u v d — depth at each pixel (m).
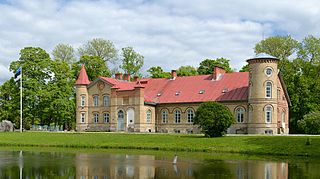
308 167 34.88
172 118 76.56
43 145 58.50
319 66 83.25
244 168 34.19
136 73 107.56
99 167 35.19
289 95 76.69
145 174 31.44
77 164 37.12
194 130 73.88
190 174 31.28
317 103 76.62
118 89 78.12
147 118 76.94
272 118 67.12
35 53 84.06
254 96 67.69
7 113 83.31
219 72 77.56
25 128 87.81
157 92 80.56
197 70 106.56
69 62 99.69
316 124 59.00
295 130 77.25
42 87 82.31
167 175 30.95
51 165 36.50
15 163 37.94
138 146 53.84
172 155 44.72
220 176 30.36
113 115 78.19
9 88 84.56
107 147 55.06
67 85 85.31
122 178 29.77
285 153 45.06
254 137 51.91
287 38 91.31
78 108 82.19
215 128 55.16
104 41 102.88
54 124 90.75
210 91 74.75
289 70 84.06
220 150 48.66
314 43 85.00
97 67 97.25
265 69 67.44
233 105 70.62
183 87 78.88
